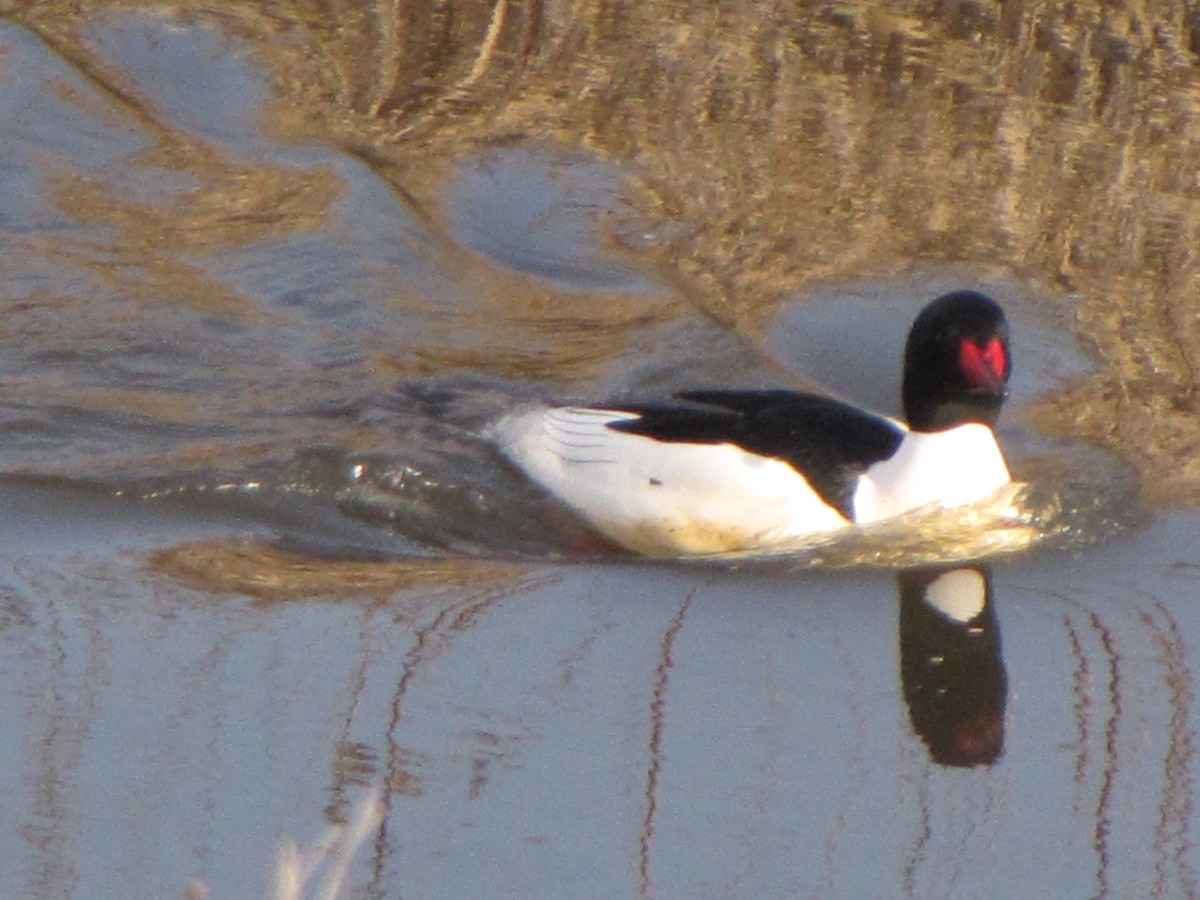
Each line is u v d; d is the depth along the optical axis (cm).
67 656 1012
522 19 1831
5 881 836
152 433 1280
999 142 1670
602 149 1675
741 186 1620
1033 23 1791
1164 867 881
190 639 1037
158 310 1420
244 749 938
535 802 909
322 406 1327
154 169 1595
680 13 1847
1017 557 1180
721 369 1415
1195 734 988
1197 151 1652
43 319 1402
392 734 955
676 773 939
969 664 1060
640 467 1198
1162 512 1238
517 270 1520
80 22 1789
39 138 1623
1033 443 1316
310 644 1039
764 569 1161
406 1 1848
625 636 1069
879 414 1319
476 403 1339
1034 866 885
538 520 1217
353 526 1203
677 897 849
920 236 1565
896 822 913
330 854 859
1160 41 1769
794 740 973
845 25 1817
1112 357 1421
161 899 827
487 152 1658
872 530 1174
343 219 1548
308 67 1759
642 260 1545
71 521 1173
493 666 1025
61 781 905
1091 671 1048
